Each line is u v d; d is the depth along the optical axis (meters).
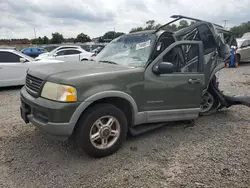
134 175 2.69
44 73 3.01
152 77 3.37
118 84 3.05
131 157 3.12
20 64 7.83
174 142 3.62
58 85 2.70
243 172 2.76
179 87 3.64
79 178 2.63
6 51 7.75
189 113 3.87
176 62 3.69
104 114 3.01
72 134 3.06
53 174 2.70
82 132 2.89
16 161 2.98
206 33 4.49
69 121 2.71
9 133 3.88
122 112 3.20
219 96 5.02
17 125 4.26
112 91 2.97
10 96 6.86
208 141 3.67
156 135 3.88
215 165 2.92
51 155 3.15
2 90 7.80
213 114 5.15
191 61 3.86
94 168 2.84
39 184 2.52
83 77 2.79
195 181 2.58
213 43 4.65
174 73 3.60
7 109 5.37
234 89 7.85
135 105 3.27
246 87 8.20
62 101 2.68
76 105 2.72
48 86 2.79
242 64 15.93
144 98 3.36
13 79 7.79
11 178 2.62
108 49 4.37
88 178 2.63
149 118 3.48
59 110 2.65
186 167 2.88
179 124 4.39
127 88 3.14
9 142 3.53
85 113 2.91
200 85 3.89
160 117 3.59
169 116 3.68
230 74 11.38
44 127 2.77
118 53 3.98
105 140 3.12
